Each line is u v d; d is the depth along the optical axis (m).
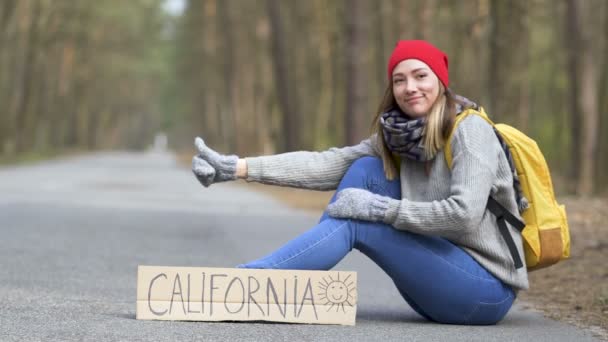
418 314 7.66
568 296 8.99
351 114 28.69
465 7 34.88
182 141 160.25
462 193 6.32
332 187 7.07
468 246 6.64
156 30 99.00
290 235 15.73
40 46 65.56
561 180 32.09
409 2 34.78
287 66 42.47
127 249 12.55
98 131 128.75
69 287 8.62
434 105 6.52
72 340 5.80
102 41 91.75
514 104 26.98
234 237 15.04
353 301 6.67
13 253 11.35
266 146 64.56
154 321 6.54
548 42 49.16
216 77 80.75
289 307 6.60
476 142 6.43
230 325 6.45
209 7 71.88
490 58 27.02
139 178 41.06
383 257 6.57
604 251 12.35
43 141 81.44
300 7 52.16
